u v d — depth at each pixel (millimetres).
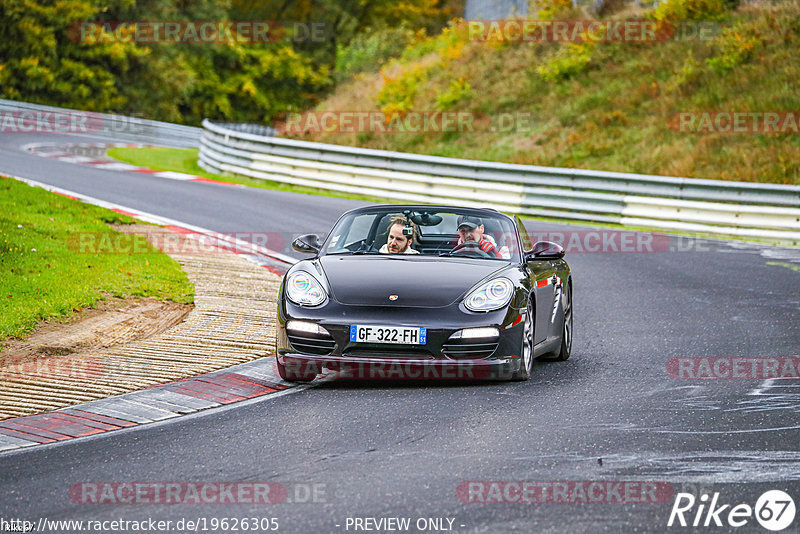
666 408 15727
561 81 75438
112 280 25906
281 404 16016
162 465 12586
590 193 48375
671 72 71250
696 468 12352
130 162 67312
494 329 17047
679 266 35188
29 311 21844
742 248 40156
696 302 27922
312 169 58375
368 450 13172
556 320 20125
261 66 140000
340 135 78062
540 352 19203
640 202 47000
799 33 69812
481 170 52656
